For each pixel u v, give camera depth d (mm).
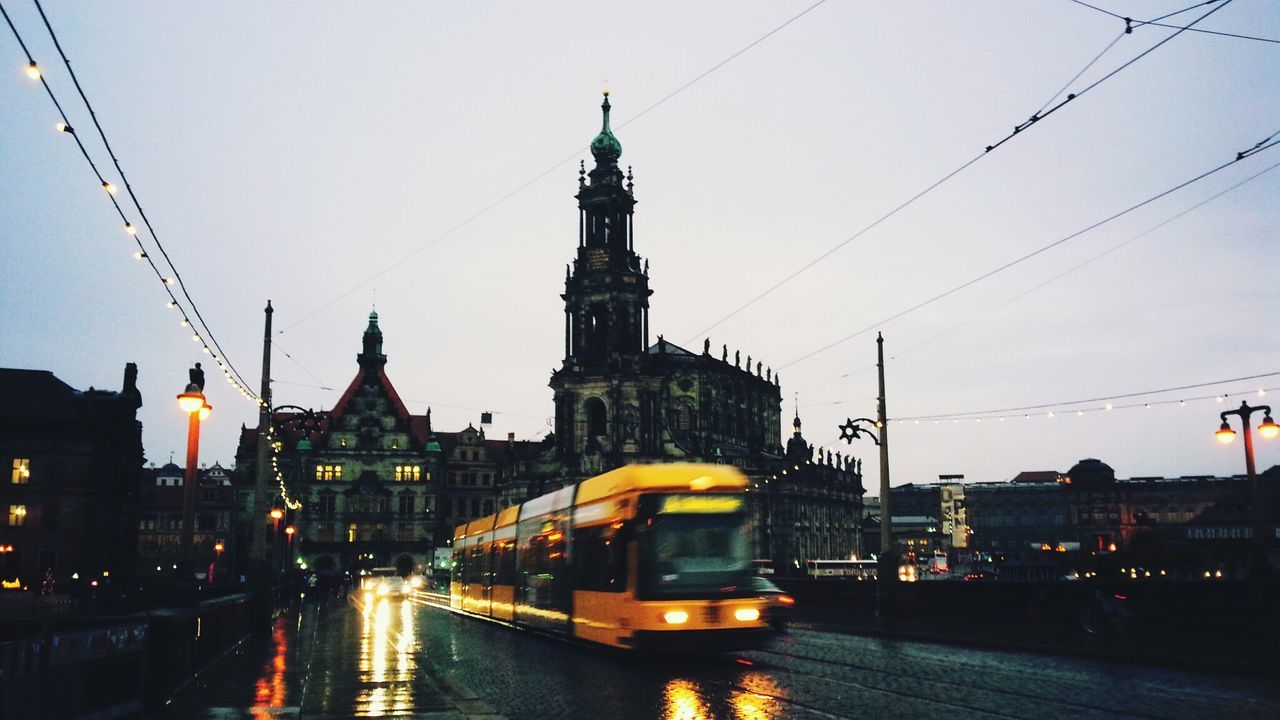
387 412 145625
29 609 42531
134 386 93000
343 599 81938
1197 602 27734
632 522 27406
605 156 120938
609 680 23250
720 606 26281
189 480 26219
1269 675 22219
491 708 18750
